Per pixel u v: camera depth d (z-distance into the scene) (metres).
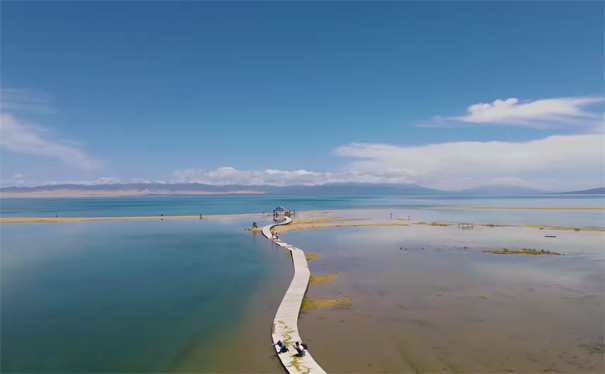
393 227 87.56
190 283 38.31
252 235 76.38
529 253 51.12
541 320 26.48
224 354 22.19
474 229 82.00
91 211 168.25
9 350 22.84
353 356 21.41
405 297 32.09
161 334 25.22
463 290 33.97
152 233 80.31
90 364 21.05
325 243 63.09
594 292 33.00
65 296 34.00
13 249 60.00
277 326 25.89
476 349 22.14
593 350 21.86
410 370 19.80
